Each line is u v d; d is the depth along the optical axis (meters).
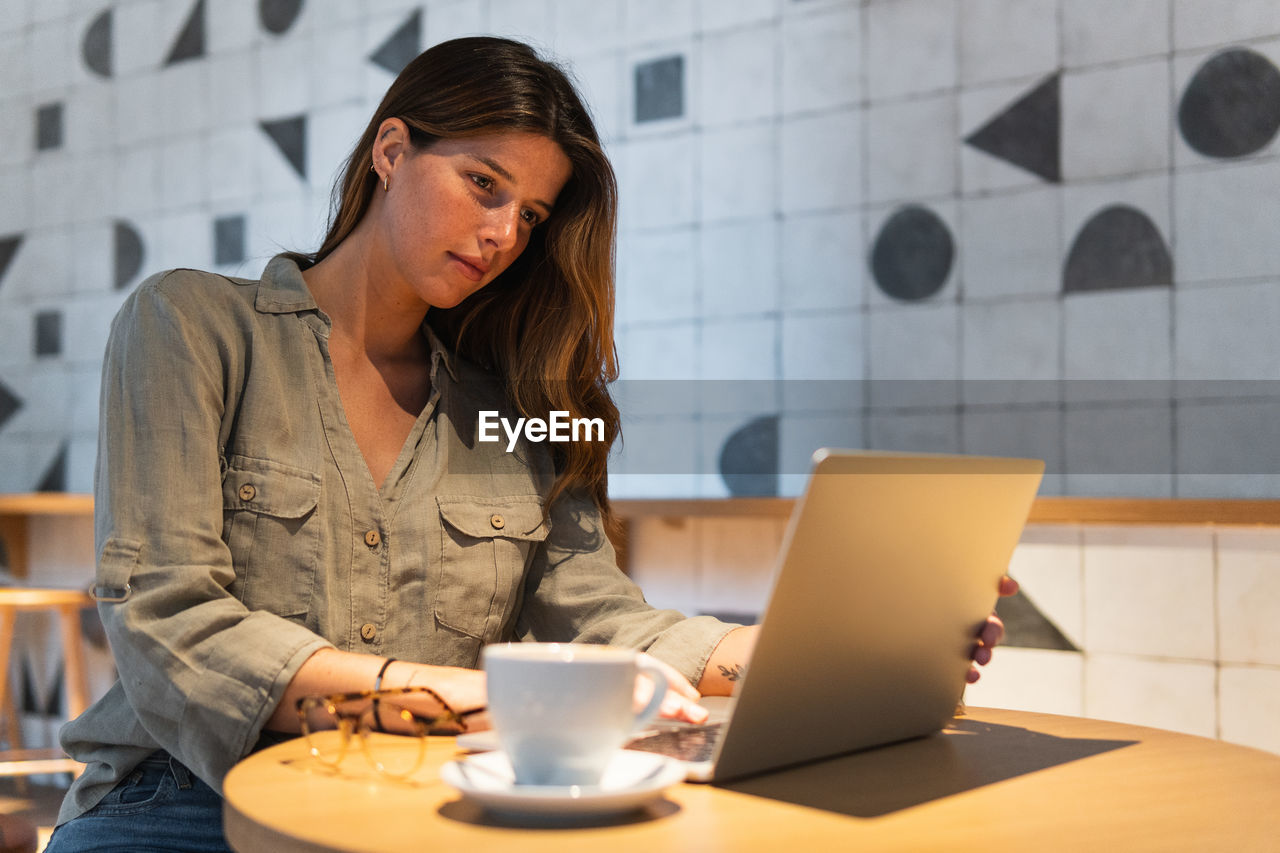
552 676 0.70
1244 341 2.39
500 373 1.48
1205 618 2.23
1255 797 0.80
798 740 0.85
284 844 0.65
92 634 3.54
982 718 1.12
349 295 1.33
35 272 4.09
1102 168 2.55
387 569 1.25
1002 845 0.66
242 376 1.21
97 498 1.10
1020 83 2.64
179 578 1.02
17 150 4.14
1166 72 2.49
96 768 1.16
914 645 0.94
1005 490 0.97
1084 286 2.56
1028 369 2.61
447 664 1.27
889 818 0.72
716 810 0.73
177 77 3.86
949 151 2.71
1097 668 2.33
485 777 0.73
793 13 2.91
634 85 3.12
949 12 2.73
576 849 0.63
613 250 1.44
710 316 2.98
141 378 1.11
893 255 2.77
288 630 1.00
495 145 1.25
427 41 3.43
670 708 0.94
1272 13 2.40
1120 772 0.87
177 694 0.97
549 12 3.25
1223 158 2.43
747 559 2.72
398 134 1.28
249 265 3.69
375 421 1.32
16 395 4.08
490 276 1.32
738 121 2.97
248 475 1.17
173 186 3.85
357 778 0.80
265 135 3.69
